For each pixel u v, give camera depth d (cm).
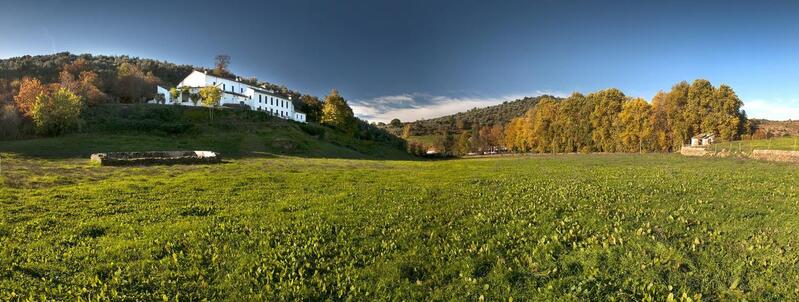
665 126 7944
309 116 14650
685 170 3209
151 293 898
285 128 8694
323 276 983
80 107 7331
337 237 1262
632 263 1020
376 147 10131
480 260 1066
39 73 12188
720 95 7375
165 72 16900
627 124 8400
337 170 3500
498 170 3522
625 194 1914
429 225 1409
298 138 7988
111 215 1535
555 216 1491
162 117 8712
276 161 4447
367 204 1766
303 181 2577
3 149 4822
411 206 1712
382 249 1162
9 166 3222
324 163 4406
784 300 838
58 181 2383
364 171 3400
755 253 1067
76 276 964
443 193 2066
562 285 930
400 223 1421
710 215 1434
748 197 1781
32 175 2633
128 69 12312
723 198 1759
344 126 11594
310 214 1564
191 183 2380
